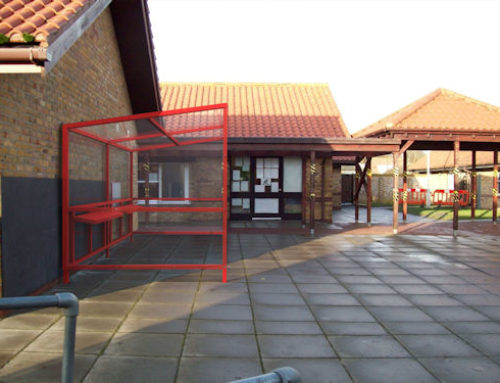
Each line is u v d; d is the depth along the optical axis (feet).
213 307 16.31
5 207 14.42
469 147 47.19
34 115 16.69
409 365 11.48
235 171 49.85
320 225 46.11
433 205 79.05
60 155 19.38
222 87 59.11
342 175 90.58
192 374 10.68
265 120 52.75
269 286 19.63
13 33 11.60
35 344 12.26
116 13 27.68
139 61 30.78
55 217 18.89
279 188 50.49
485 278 21.75
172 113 19.16
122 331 13.60
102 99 26.35
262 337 13.29
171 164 44.19
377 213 63.46
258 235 37.32
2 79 14.21
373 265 24.77
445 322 15.05
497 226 45.98
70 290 18.38
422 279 21.43
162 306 16.33
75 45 21.39
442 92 43.27
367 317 15.46
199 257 26.27
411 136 38.52
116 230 31.55
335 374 10.86
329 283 20.39
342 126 51.88
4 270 14.38
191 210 21.21
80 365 11.08
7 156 14.60
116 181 29.99
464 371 11.18
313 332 13.83
